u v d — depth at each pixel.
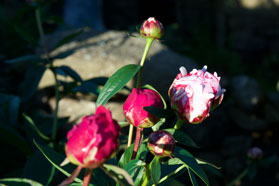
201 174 0.91
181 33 8.14
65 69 1.77
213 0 8.06
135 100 1.02
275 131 4.66
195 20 8.46
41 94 3.06
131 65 1.04
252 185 3.84
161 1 11.98
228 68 6.53
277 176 3.82
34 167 1.37
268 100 4.79
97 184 1.11
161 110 0.99
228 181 3.95
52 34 3.73
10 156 1.93
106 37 3.72
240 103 4.70
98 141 0.73
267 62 8.48
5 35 3.75
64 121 2.20
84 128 0.74
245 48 8.99
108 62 3.08
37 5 2.09
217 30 8.04
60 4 7.89
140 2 11.87
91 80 1.74
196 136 3.77
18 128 2.39
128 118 1.04
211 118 4.02
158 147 0.90
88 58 3.11
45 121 2.18
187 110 0.97
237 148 4.16
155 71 2.96
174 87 1.00
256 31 9.02
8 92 2.96
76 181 1.12
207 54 6.66
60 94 1.86
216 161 3.96
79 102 3.02
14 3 5.95
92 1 8.20
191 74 1.01
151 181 1.13
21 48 3.66
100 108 0.78
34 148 1.81
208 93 0.95
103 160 0.75
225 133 4.23
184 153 0.95
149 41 1.11
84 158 0.74
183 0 8.52
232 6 8.77
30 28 3.50
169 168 1.22
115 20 10.95
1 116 1.95
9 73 3.43
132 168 1.00
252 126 4.57
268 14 8.98
